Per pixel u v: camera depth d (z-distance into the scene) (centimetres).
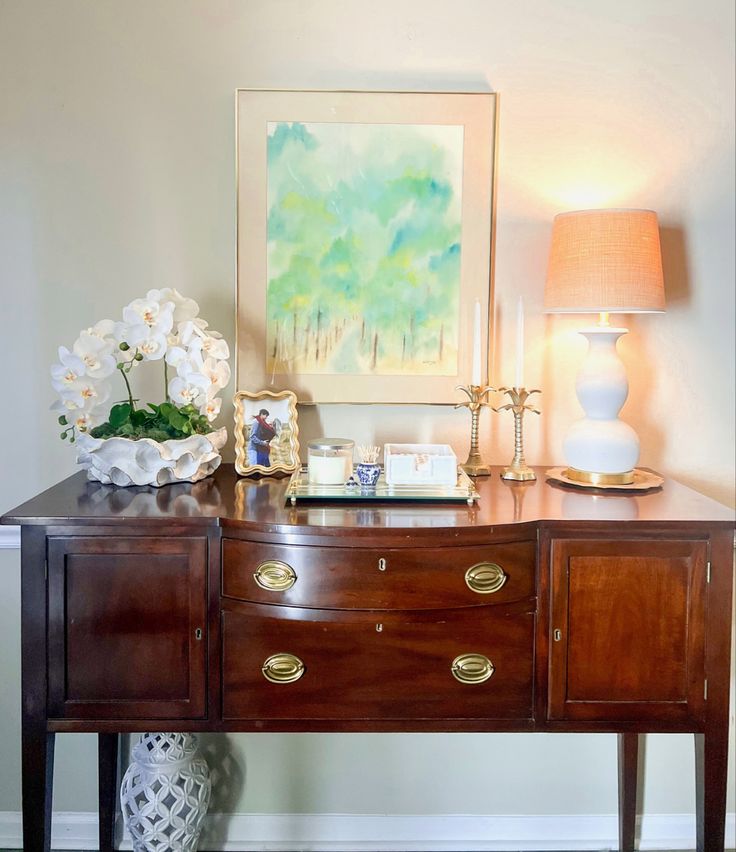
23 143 204
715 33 207
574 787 220
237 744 217
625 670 163
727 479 215
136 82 204
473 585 158
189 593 160
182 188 207
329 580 157
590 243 183
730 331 213
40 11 202
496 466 212
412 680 161
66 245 207
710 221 210
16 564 215
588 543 161
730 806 220
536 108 207
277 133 204
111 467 180
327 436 213
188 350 187
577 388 193
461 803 220
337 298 209
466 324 210
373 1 205
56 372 181
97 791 218
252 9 204
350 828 218
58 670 161
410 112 204
